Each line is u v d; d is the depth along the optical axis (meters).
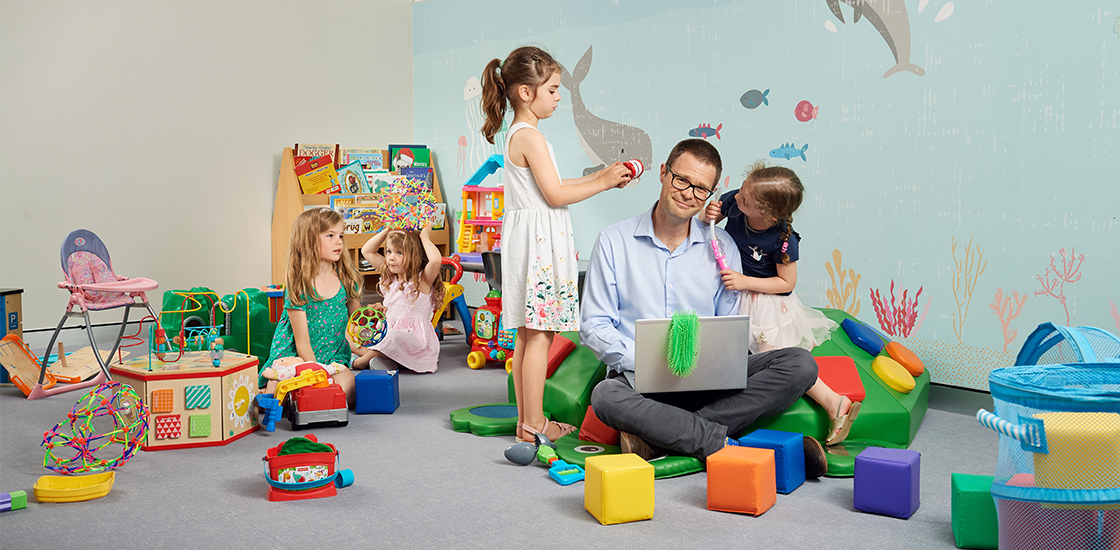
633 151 3.85
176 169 4.25
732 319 2.07
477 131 4.62
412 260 3.43
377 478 2.07
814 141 3.18
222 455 2.27
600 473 1.75
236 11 4.39
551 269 2.28
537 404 2.34
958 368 2.87
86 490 1.90
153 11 4.12
